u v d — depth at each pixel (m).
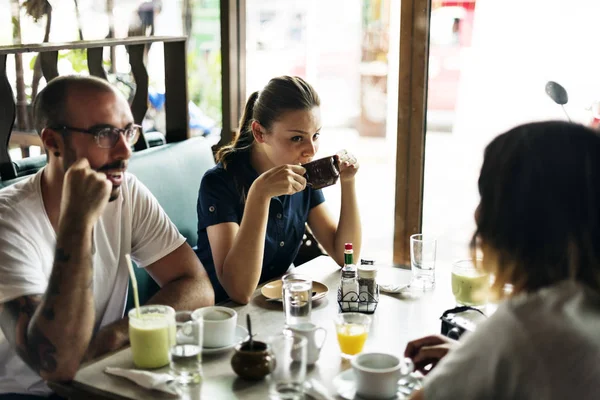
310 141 2.06
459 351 1.09
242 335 1.60
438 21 2.73
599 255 1.06
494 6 3.26
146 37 2.65
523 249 1.10
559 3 2.99
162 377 1.35
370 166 5.02
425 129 2.71
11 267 1.59
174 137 2.88
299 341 1.28
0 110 2.12
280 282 2.00
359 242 2.25
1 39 2.93
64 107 1.64
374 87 4.95
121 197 1.86
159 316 1.47
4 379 1.72
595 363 0.96
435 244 1.98
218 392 1.33
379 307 1.81
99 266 1.82
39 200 1.71
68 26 3.14
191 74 3.56
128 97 3.14
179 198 2.57
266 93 2.07
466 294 1.80
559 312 1.01
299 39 4.37
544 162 1.08
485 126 3.53
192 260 1.96
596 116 2.85
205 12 3.47
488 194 1.14
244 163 2.17
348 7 4.72
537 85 3.11
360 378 1.30
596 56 2.94
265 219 1.93
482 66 3.41
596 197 1.06
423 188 2.77
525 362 0.99
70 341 1.48
